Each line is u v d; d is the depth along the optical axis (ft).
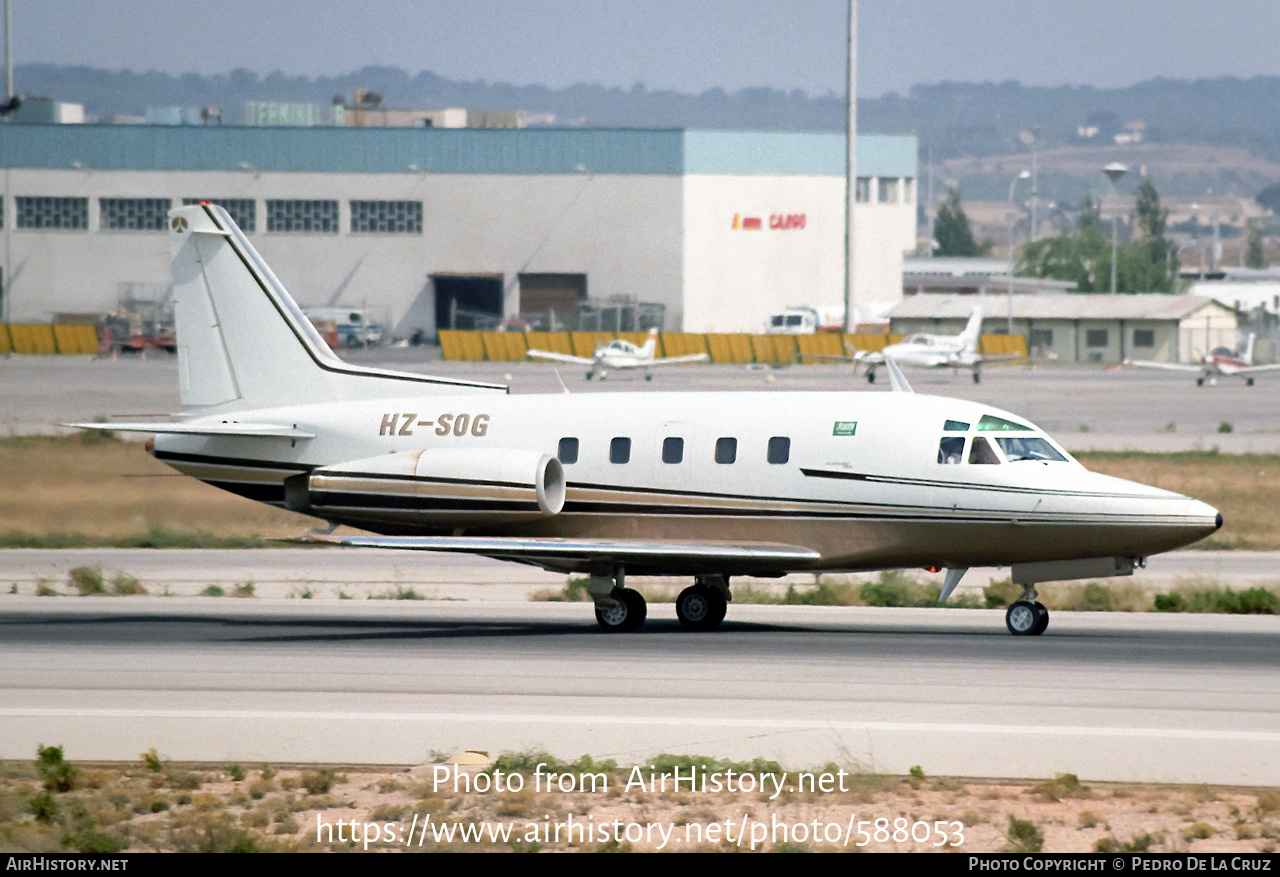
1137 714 210.59
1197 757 188.03
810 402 302.86
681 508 302.25
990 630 298.97
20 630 300.20
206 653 268.21
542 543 288.10
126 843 158.92
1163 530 272.92
